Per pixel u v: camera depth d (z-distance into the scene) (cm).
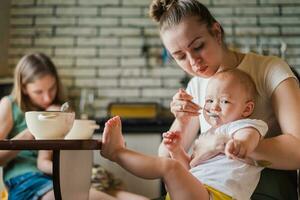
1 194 157
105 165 262
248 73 127
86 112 327
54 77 221
